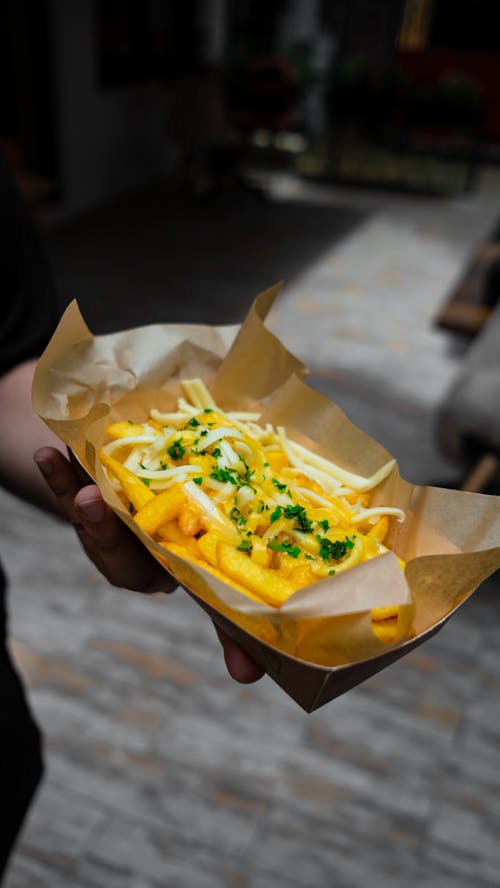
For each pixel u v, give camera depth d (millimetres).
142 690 1858
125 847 1535
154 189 6691
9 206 857
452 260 5410
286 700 1872
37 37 5023
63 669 1889
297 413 845
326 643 601
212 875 1504
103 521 640
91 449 640
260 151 7555
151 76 6461
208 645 2002
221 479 693
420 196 7246
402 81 6945
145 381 833
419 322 4262
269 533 664
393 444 2977
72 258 4828
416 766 1740
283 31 7883
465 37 8641
